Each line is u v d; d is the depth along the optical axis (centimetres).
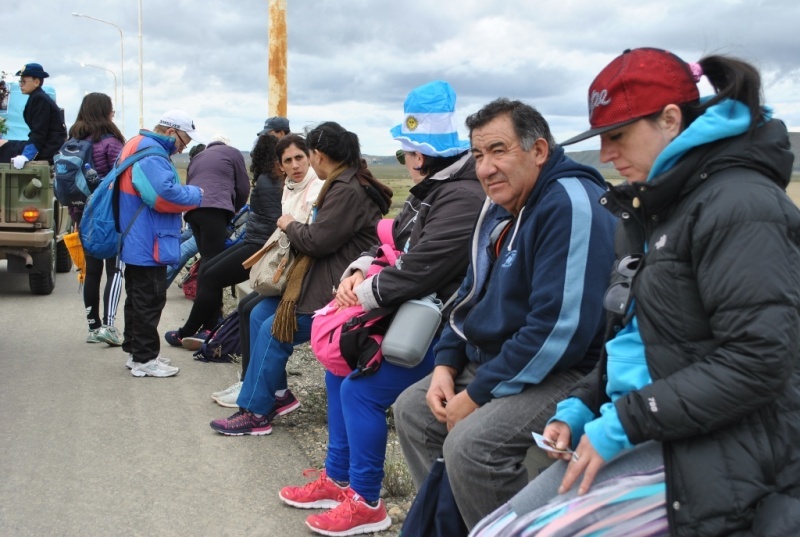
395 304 348
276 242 493
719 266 186
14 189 907
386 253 379
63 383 607
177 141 614
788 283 183
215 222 727
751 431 191
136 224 597
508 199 281
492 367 272
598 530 209
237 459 461
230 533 371
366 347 355
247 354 555
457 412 284
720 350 188
